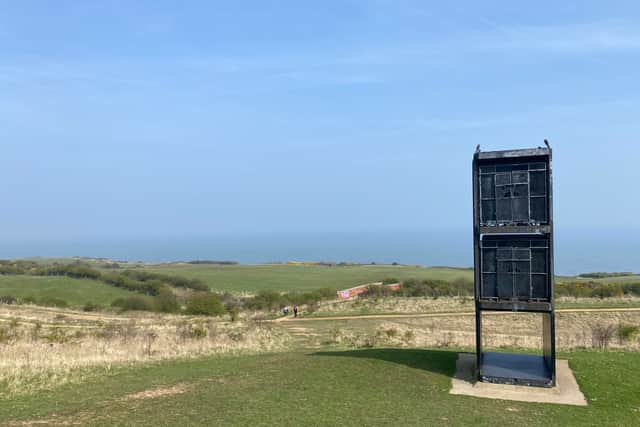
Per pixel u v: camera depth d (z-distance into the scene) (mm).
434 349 25453
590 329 39062
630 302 53812
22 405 14656
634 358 20984
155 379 18297
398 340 30656
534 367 19031
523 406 15469
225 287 81812
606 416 14609
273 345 29594
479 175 18062
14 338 28766
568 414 14742
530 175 17406
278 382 17297
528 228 17328
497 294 17797
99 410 13961
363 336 34656
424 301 58906
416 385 17281
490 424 13531
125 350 25062
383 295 66375
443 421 13609
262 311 59281
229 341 29531
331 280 90500
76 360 21875
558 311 47312
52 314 50875
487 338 31859
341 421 13211
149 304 59125
